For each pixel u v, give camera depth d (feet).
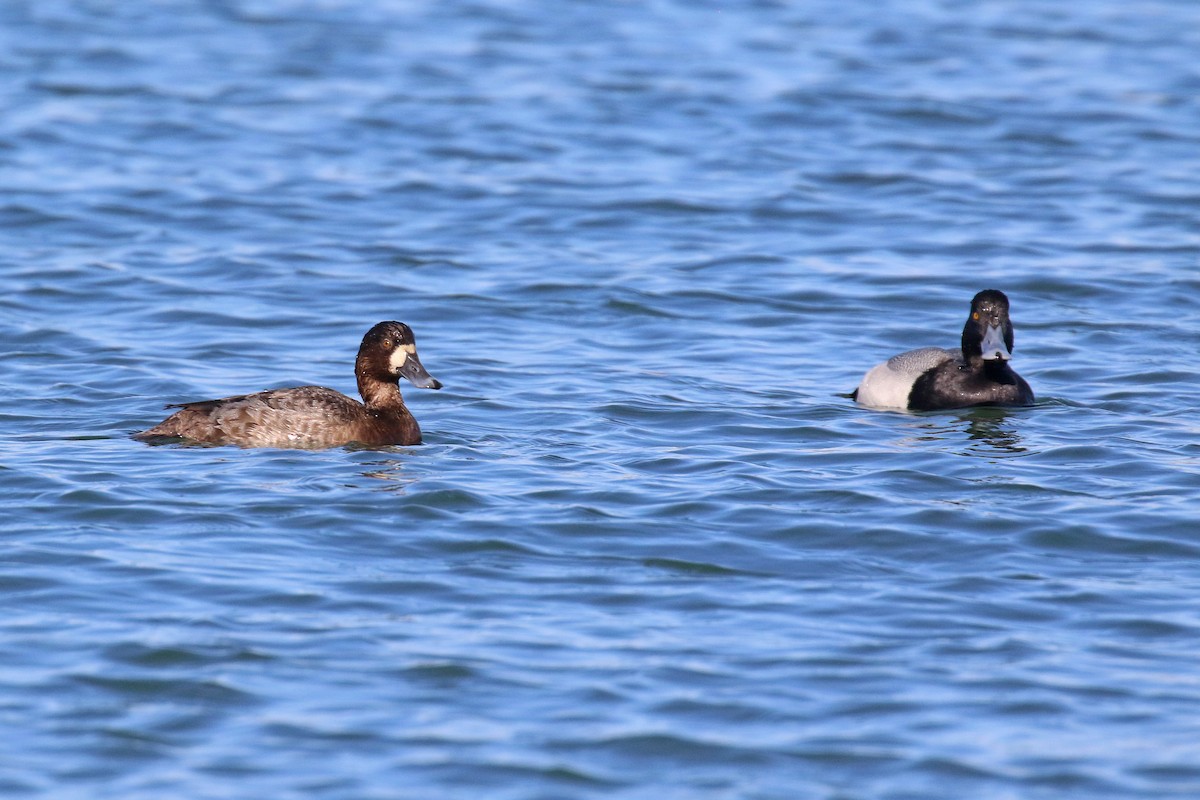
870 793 29.14
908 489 45.65
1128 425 53.16
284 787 29.04
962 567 39.75
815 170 93.30
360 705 32.04
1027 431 52.49
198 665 33.50
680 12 138.10
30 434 49.96
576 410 54.49
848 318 68.74
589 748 30.53
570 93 109.60
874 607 37.19
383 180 90.33
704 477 46.65
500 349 63.16
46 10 134.41
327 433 49.21
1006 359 54.95
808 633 35.70
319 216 83.51
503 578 38.60
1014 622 36.42
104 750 30.22
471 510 43.11
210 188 87.66
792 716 31.89
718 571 39.32
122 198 85.30
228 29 128.88
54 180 88.17
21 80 110.01
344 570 38.78
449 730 31.14
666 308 69.62
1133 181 90.99
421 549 40.34
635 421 53.36
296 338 64.39
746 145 98.43
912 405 55.93
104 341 62.64
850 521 42.80
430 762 29.94
